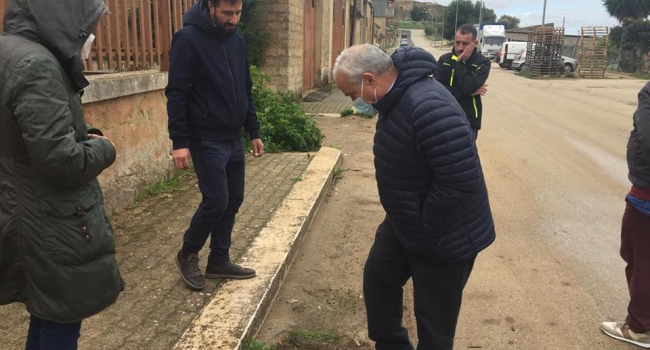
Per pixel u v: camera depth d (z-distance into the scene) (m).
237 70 3.30
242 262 3.95
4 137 1.90
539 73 30.17
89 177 2.01
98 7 2.01
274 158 7.54
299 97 14.69
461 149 2.25
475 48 5.22
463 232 2.45
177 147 3.18
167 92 3.16
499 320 3.62
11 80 1.81
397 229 2.57
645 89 3.04
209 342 2.90
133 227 4.57
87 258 2.02
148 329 3.02
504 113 14.03
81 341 2.87
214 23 3.11
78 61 1.99
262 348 3.04
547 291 4.05
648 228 3.19
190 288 3.49
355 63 2.39
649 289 3.24
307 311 3.66
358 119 11.99
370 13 38.19
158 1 5.49
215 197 3.26
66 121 1.89
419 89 2.35
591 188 6.87
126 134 5.01
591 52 30.77
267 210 5.16
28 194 1.93
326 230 5.20
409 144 2.35
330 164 7.11
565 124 12.14
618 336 3.41
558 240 5.08
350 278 4.20
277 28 12.68
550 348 3.31
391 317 2.90
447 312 2.61
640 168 3.17
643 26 36.66
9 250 1.98
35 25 1.91
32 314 2.03
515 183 7.07
